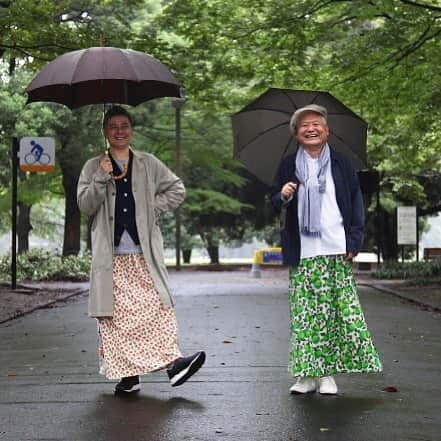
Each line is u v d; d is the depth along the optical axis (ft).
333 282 26.94
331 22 84.02
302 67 88.02
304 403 25.98
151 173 27.73
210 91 89.56
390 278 110.01
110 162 27.02
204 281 107.45
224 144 154.71
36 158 77.97
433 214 163.02
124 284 27.32
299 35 83.35
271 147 29.81
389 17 82.94
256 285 96.58
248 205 162.71
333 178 27.04
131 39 77.66
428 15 79.36
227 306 65.16
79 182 27.50
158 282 27.32
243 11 83.92
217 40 85.25
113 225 27.25
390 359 36.09
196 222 185.26
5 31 73.97
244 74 87.20
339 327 26.94
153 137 154.20
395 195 152.56
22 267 107.76
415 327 49.55
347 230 26.94
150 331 27.27
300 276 26.89
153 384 29.35
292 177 27.22
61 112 124.57
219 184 169.48
